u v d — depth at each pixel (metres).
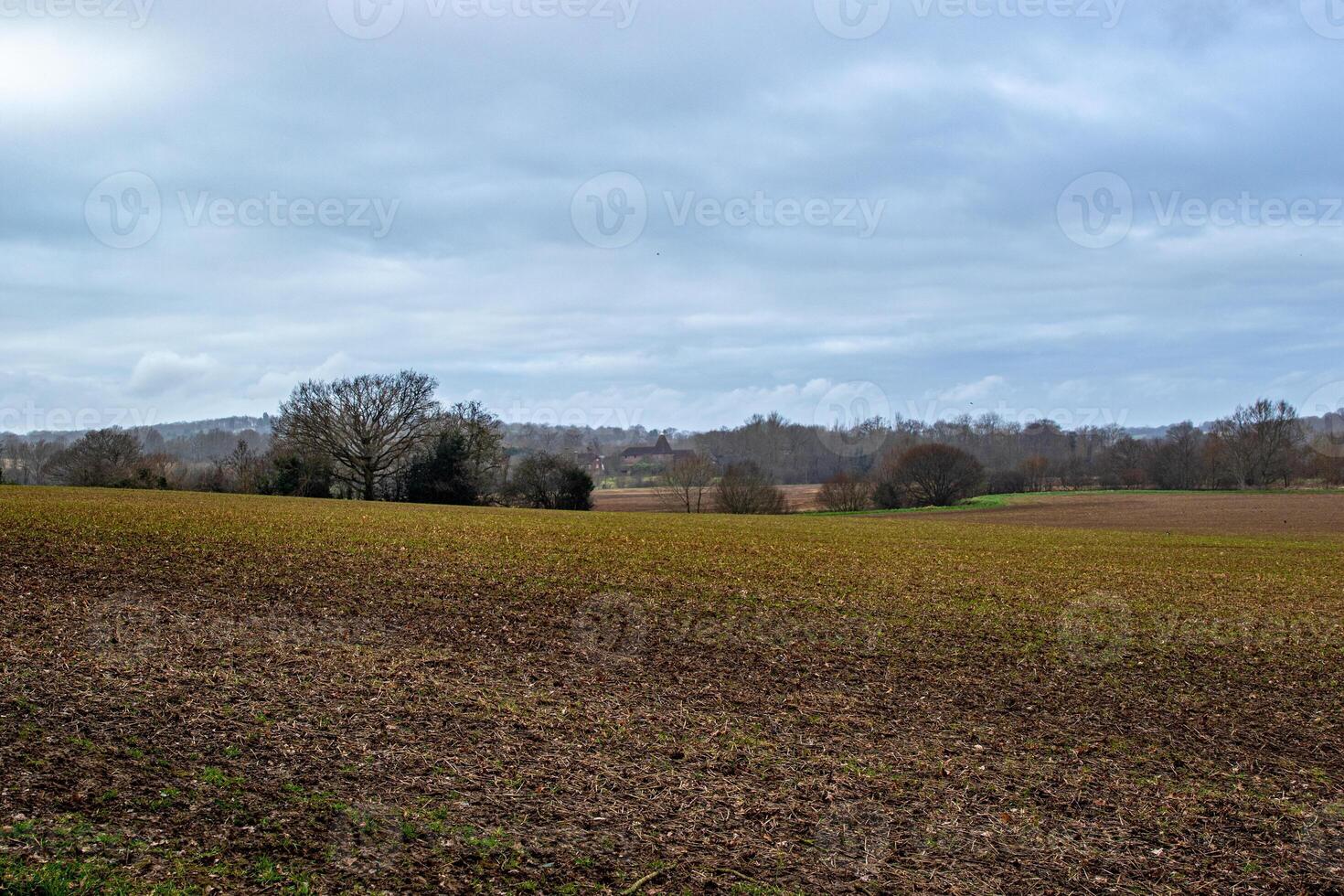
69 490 50.06
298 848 8.09
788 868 8.55
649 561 27.45
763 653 16.69
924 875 8.59
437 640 16.44
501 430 71.75
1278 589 26.38
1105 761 11.90
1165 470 100.62
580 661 15.55
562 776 10.33
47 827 7.96
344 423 68.31
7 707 10.89
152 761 9.70
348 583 21.23
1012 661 16.73
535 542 31.41
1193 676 16.12
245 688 12.50
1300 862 9.23
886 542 38.19
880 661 16.44
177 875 7.39
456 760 10.56
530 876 7.98
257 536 28.44
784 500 77.56
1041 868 8.88
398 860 8.04
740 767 11.02
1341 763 12.10
